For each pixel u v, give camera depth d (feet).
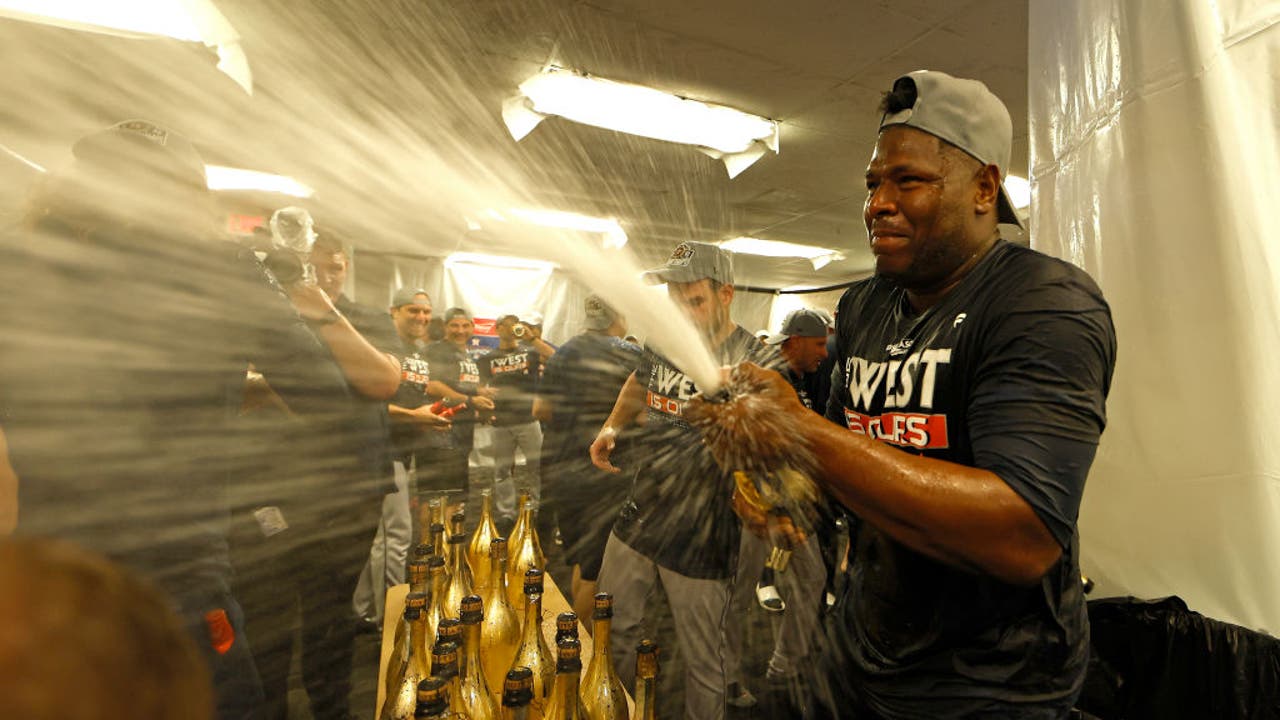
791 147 10.84
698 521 3.88
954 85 2.63
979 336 2.57
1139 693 3.36
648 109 8.88
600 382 5.67
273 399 2.85
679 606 3.82
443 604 3.94
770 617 3.78
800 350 8.00
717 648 3.72
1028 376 2.33
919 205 2.65
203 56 5.31
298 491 2.84
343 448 3.18
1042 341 2.34
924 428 2.77
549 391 5.88
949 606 2.67
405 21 5.49
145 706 0.42
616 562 4.13
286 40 5.33
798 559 3.85
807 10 7.22
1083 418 2.26
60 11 4.86
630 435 4.67
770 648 3.71
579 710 2.99
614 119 9.04
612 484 4.90
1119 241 3.79
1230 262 3.30
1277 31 3.16
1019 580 2.24
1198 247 3.43
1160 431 3.62
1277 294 3.19
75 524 1.56
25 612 0.39
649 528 3.98
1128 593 3.82
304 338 2.95
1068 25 4.21
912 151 2.64
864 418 3.17
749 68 8.40
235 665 2.31
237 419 2.34
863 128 10.09
